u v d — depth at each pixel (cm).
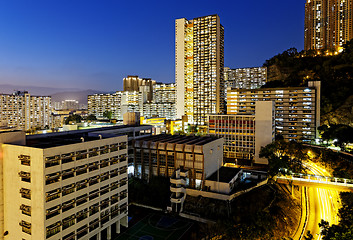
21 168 6525
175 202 9762
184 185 10369
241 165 14975
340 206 9644
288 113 18538
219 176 11056
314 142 17550
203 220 9150
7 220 6894
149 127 15162
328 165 12594
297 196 10669
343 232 6000
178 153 11081
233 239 7419
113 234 8444
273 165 10819
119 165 8519
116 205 8381
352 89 18962
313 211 9538
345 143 15038
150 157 11806
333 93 19475
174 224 9075
